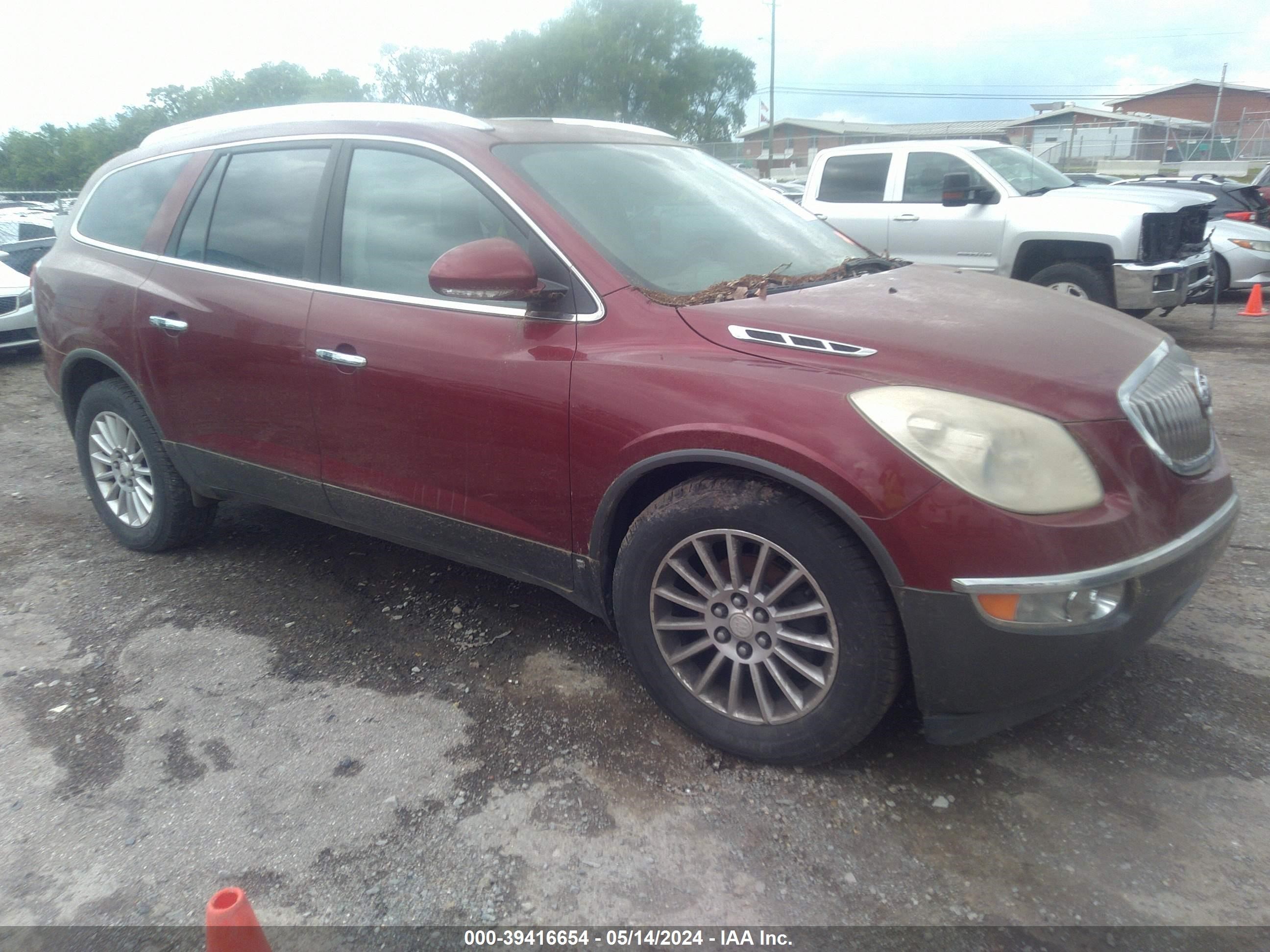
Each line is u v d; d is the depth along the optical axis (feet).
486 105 168.96
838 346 8.13
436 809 8.37
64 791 8.71
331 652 11.07
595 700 9.96
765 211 11.91
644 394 8.46
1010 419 7.43
